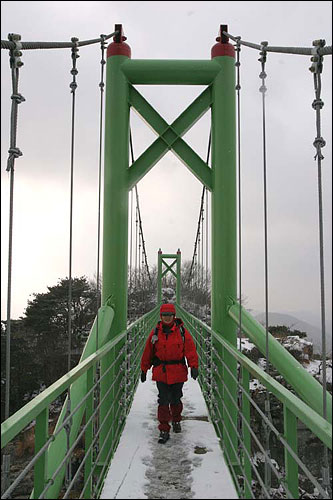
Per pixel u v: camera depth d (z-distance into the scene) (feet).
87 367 9.19
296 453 6.86
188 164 17.51
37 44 9.04
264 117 10.68
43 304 67.82
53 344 66.33
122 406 14.98
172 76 17.01
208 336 18.88
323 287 6.51
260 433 33.04
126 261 16.55
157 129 17.53
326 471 5.68
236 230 16.72
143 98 17.57
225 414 13.80
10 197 7.47
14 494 30.83
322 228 6.77
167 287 107.04
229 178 16.76
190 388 20.25
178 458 11.37
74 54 11.52
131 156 20.40
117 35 17.12
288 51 9.34
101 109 13.39
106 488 9.57
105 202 16.51
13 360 64.85
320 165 7.11
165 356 13.00
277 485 29.55
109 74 16.96
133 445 12.41
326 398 6.79
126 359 15.96
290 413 7.06
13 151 7.60
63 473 8.21
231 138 16.93
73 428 9.46
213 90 17.33
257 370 8.85
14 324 67.21
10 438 5.22
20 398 63.93
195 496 9.14
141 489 9.48
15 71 7.92
